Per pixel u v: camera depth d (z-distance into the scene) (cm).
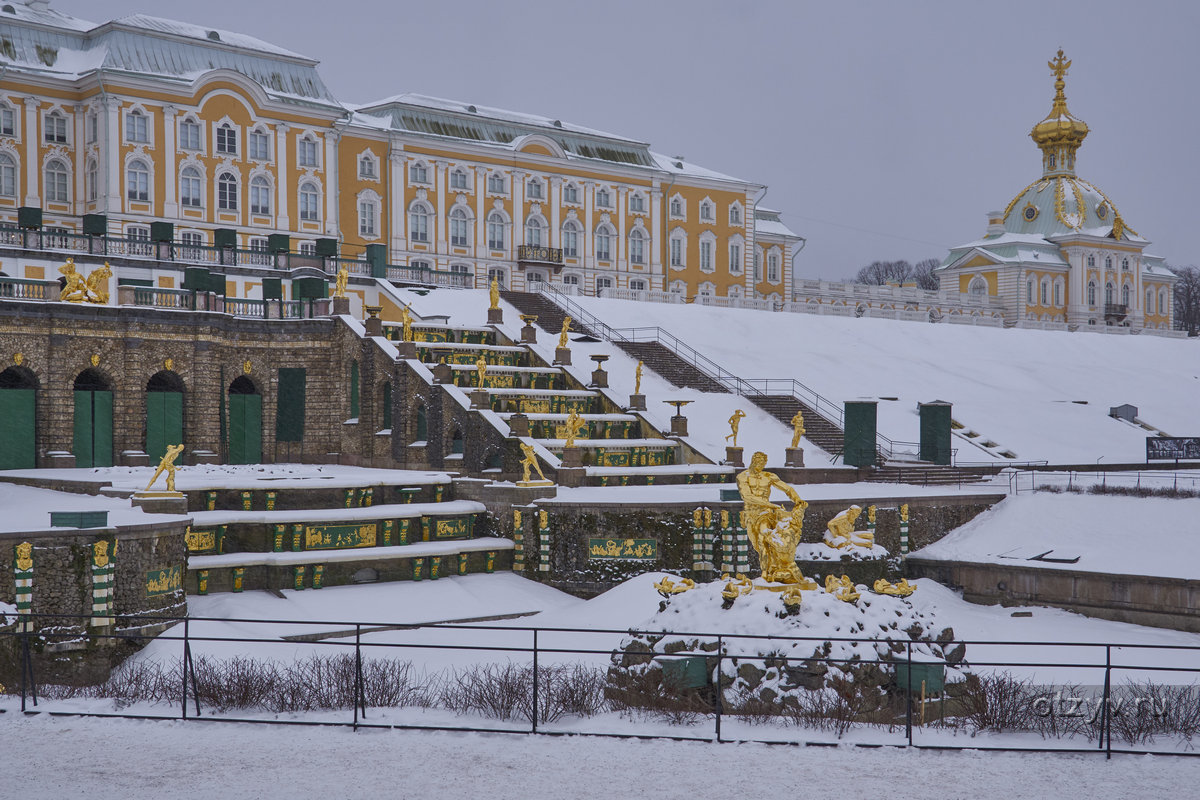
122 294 5281
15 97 7412
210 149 7881
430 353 5806
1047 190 14000
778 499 4438
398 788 1717
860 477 5316
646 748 1945
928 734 2070
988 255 13388
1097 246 13750
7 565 3075
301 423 5944
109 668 3109
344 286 6016
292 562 3978
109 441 5197
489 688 2312
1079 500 4872
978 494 4978
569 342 6731
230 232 7038
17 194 7438
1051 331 10025
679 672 2262
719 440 5544
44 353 4997
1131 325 14212
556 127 10069
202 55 7981
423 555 4238
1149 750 1972
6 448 4909
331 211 8512
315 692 2302
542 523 4359
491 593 4166
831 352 7794
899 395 7044
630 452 5212
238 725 2084
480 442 5016
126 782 1734
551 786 1733
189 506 4138
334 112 8481
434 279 7900
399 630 3700
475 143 9325
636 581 4053
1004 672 2845
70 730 2033
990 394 7462
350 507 4425
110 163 7431
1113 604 4228
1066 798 1698
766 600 2356
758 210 12381
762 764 1856
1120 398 7975
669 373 6531
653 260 10562
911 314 10231
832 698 2178
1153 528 4547
